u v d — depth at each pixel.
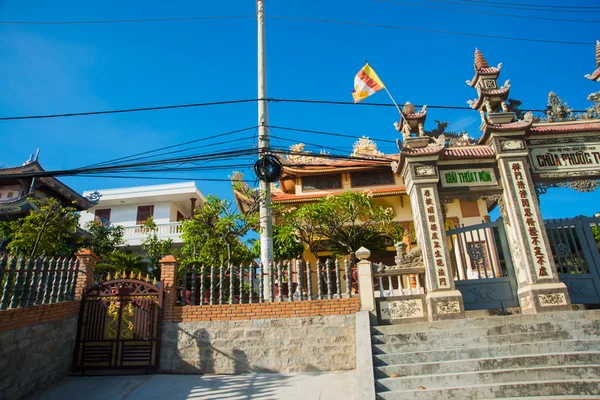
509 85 11.45
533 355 7.52
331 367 9.52
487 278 10.72
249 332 9.96
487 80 11.83
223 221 13.30
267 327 9.98
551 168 11.07
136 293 10.39
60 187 23.03
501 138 11.14
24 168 21.44
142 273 16.66
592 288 10.38
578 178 11.05
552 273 9.92
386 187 23.62
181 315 10.19
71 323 9.83
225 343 9.90
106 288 10.45
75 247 20.97
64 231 17.48
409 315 10.00
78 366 9.70
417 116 11.73
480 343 8.36
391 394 6.86
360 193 18.03
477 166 11.17
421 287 11.06
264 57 15.01
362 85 13.82
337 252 17.16
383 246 17.11
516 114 12.45
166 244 20.61
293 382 8.59
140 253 25.36
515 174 10.78
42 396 8.12
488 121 11.16
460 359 7.86
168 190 29.55
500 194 10.91
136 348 9.88
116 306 10.30
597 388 6.67
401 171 11.78
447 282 9.96
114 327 10.14
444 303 9.74
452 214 23.14
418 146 11.41
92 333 10.03
